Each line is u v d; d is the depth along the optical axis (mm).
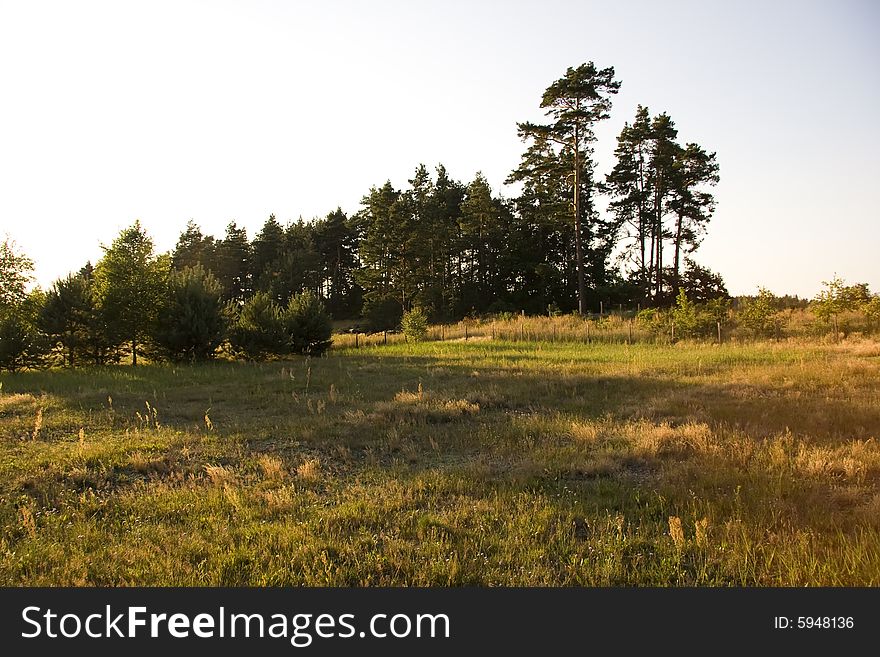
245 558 5293
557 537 5711
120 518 6449
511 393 14461
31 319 27016
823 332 26688
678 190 52312
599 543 5449
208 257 76688
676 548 5328
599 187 53875
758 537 5500
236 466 8562
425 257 64562
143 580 4887
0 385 16516
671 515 6211
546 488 7293
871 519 5734
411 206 65062
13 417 12242
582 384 15883
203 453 9219
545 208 58094
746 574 4840
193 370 21688
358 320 73500
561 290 60375
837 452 7996
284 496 6910
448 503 6766
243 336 26750
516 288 65250
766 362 19312
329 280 80312
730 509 6230
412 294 63281
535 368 19859
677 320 29750
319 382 17609
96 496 7191
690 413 11242
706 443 8820
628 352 25062
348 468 8445
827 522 5793
